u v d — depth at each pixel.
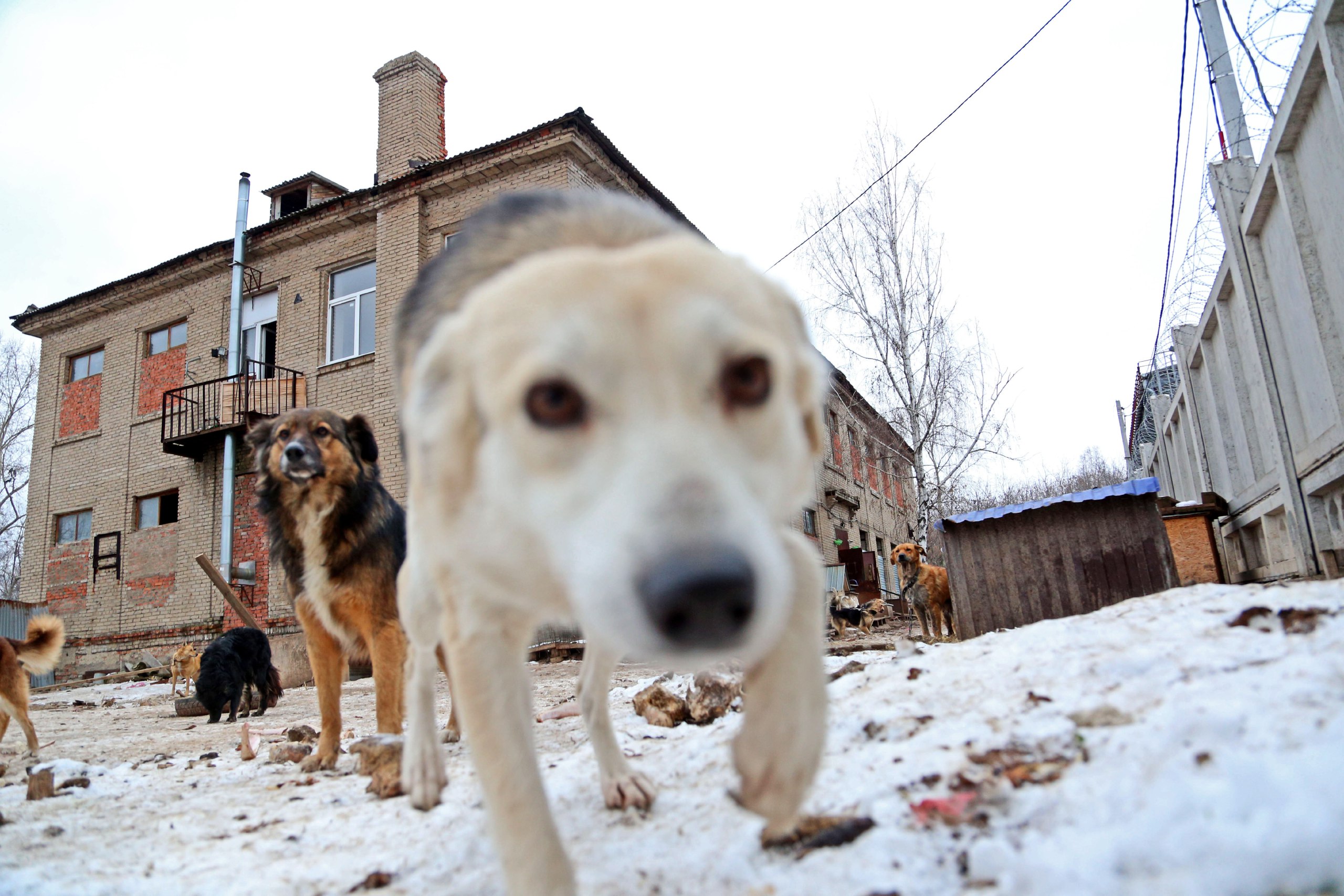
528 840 1.58
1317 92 4.95
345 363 16.11
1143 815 1.45
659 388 1.36
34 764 4.95
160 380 18.70
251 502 16.70
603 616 1.23
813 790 2.05
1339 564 5.81
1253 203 6.25
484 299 1.56
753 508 1.31
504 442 1.44
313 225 16.70
